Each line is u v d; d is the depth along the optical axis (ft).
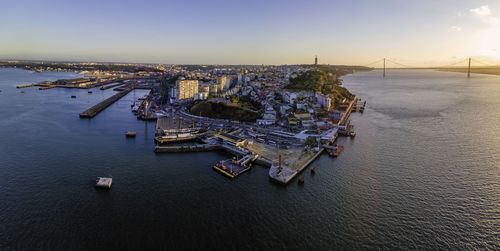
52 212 315.58
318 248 265.54
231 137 583.99
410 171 424.87
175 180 401.90
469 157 477.77
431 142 567.18
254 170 444.14
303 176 413.80
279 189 377.91
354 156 495.00
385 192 362.74
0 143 542.16
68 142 561.02
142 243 270.67
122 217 309.63
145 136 624.18
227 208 330.34
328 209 327.06
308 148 521.65
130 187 377.50
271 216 314.55
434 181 390.63
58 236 277.03
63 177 401.29
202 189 376.27
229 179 409.08
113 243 270.05
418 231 286.05
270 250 263.49
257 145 552.41
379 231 287.07
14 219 301.22
